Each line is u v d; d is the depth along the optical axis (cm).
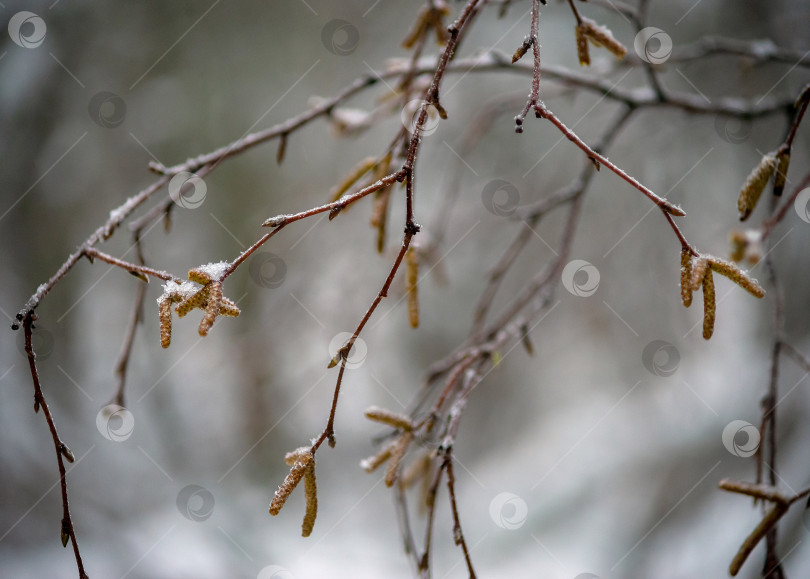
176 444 256
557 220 240
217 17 231
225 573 215
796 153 197
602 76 146
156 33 228
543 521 253
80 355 246
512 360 295
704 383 240
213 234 246
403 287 134
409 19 243
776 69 191
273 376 248
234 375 247
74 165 231
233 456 265
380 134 244
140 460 244
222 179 242
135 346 254
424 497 109
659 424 253
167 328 96
